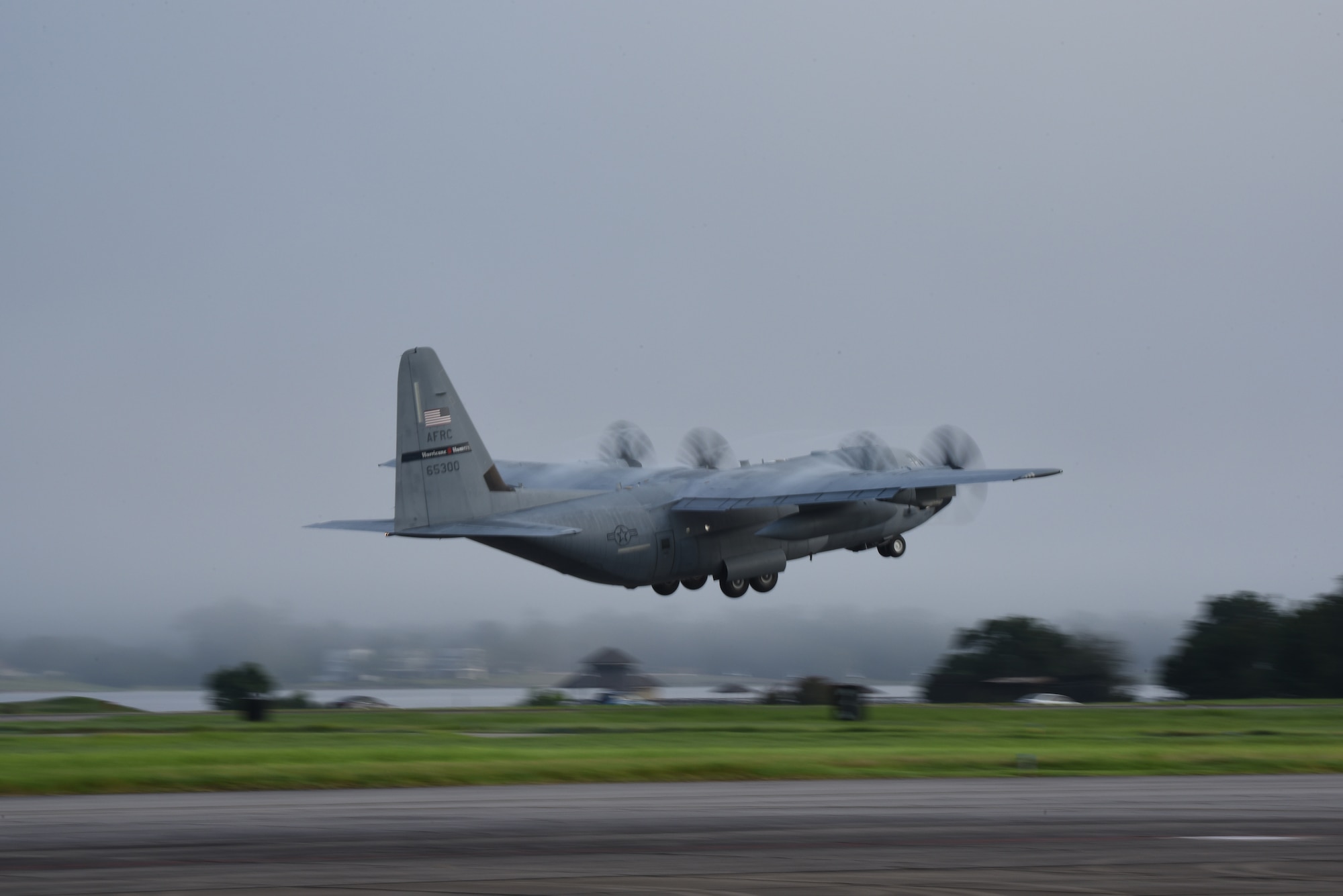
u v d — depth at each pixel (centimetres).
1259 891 3831
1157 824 5584
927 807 6322
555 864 4316
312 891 3753
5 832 5241
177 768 8112
